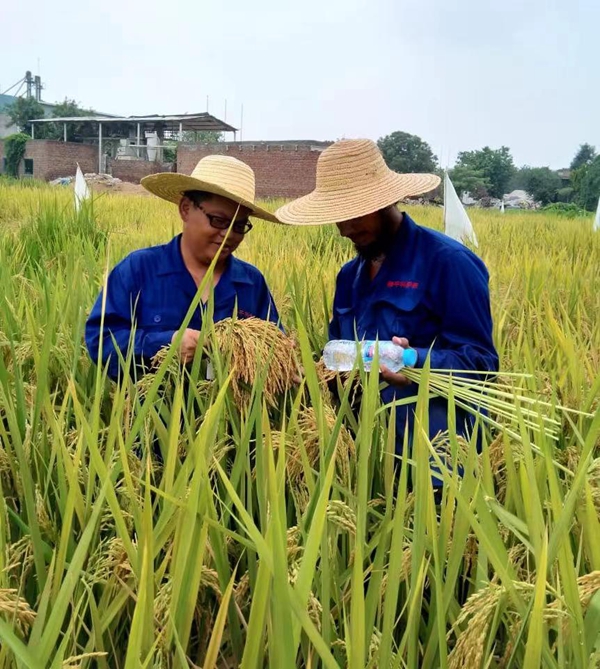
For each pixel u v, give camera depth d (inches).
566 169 3715.6
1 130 3191.4
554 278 245.9
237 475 78.0
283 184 1644.9
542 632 52.7
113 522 78.1
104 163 2358.5
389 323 117.6
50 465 80.0
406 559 67.8
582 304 198.2
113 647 66.2
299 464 82.7
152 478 82.8
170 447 69.3
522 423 64.3
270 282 176.6
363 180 116.4
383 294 118.6
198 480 59.9
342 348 102.7
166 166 2122.3
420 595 63.2
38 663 48.2
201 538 60.7
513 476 77.5
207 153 1739.7
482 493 66.7
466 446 87.5
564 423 106.0
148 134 2461.9
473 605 57.6
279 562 51.0
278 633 54.1
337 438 74.4
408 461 70.6
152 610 58.3
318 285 175.8
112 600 70.6
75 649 66.1
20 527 77.8
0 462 82.4
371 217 116.4
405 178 121.7
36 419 85.4
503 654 70.2
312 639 50.4
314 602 61.3
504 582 56.8
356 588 53.4
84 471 83.6
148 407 78.7
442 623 57.8
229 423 94.9
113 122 2406.5
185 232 116.6
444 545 68.1
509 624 70.4
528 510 63.6
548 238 493.4
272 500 52.1
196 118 2347.4
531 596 60.1
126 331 111.4
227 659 71.7
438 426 109.0
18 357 107.0
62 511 75.1
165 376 100.7
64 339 123.0
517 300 197.8
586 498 61.4
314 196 121.3
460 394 89.4
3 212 611.2
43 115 2807.6
